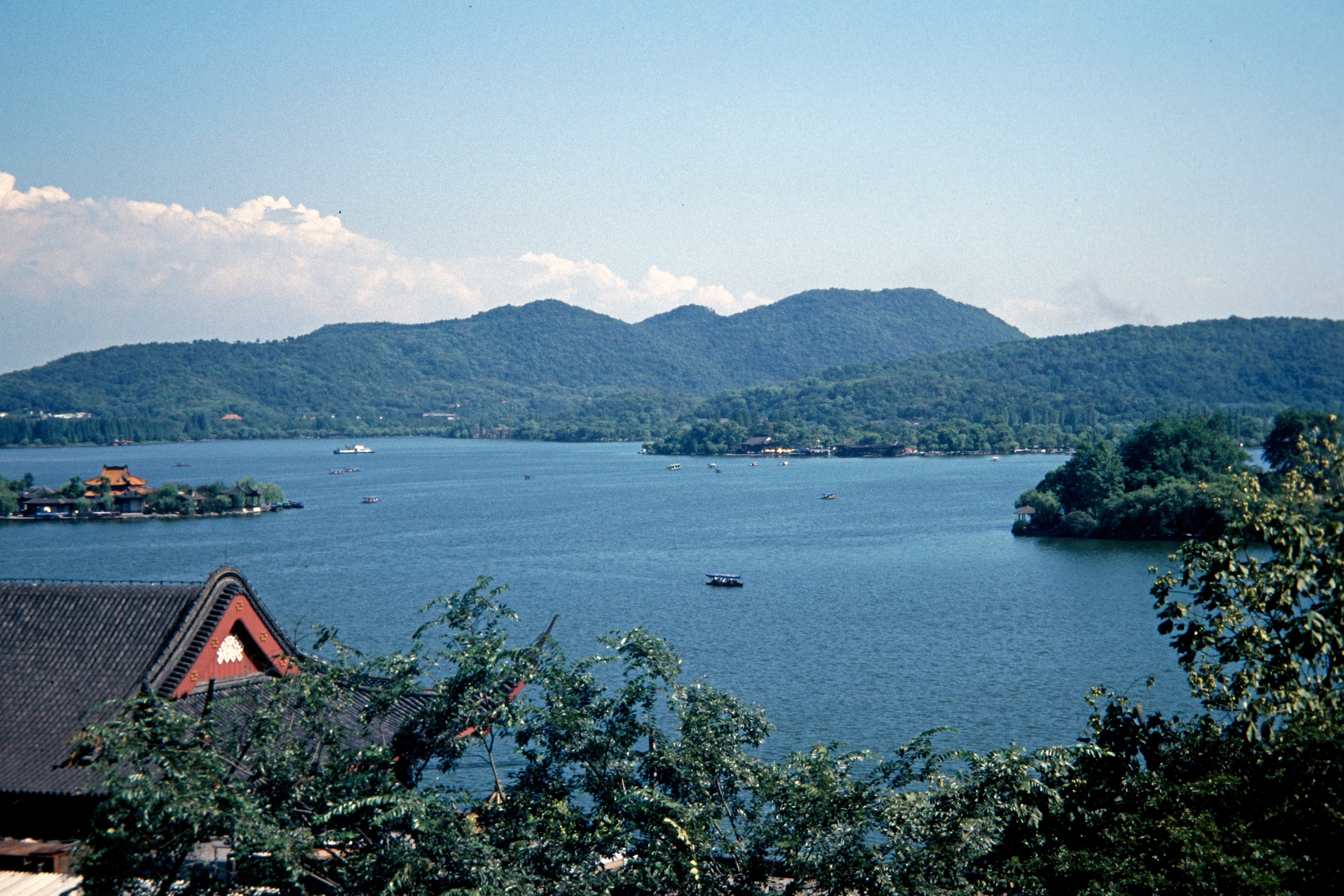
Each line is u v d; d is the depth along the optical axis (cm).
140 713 3341
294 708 3547
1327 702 3016
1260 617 3325
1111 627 12625
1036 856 3019
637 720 3738
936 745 8162
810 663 11050
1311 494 3406
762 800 3431
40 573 18525
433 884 3075
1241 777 2911
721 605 14750
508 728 3628
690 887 3197
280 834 2942
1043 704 9331
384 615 14350
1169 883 2584
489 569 18738
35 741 4075
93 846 2983
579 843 3328
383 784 3247
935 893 3022
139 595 4572
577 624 13400
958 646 11744
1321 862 2555
